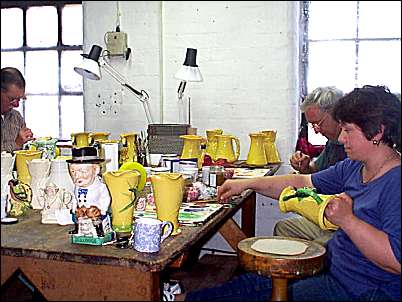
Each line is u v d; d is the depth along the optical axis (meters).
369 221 1.45
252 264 1.43
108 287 1.24
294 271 1.39
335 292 1.46
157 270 1.19
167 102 3.00
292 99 2.80
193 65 2.80
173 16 2.90
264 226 2.62
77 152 1.39
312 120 2.23
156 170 2.20
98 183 1.39
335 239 1.57
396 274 1.41
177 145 2.65
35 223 1.54
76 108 2.82
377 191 1.46
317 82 2.39
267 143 2.83
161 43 2.88
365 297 1.43
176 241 1.37
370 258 1.38
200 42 2.91
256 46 2.80
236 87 2.90
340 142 1.80
